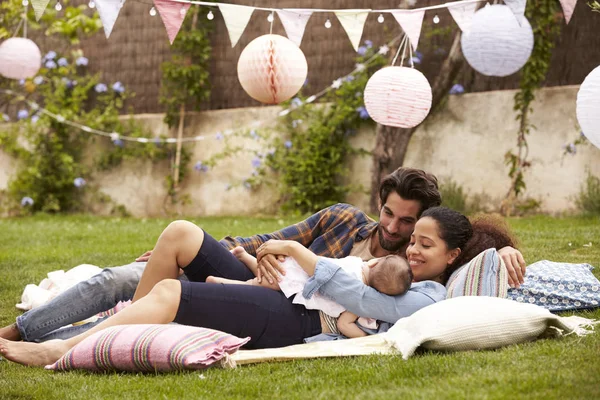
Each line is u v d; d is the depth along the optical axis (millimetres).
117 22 13070
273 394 3299
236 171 12352
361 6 11477
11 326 4270
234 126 12344
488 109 10641
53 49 13453
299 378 3486
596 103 4480
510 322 3818
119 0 4809
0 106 13727
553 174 10211
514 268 4309
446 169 10914
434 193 4371
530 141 10367
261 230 9766
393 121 5809
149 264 4234
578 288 4664
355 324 4109
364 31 11508
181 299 3943
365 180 11547
